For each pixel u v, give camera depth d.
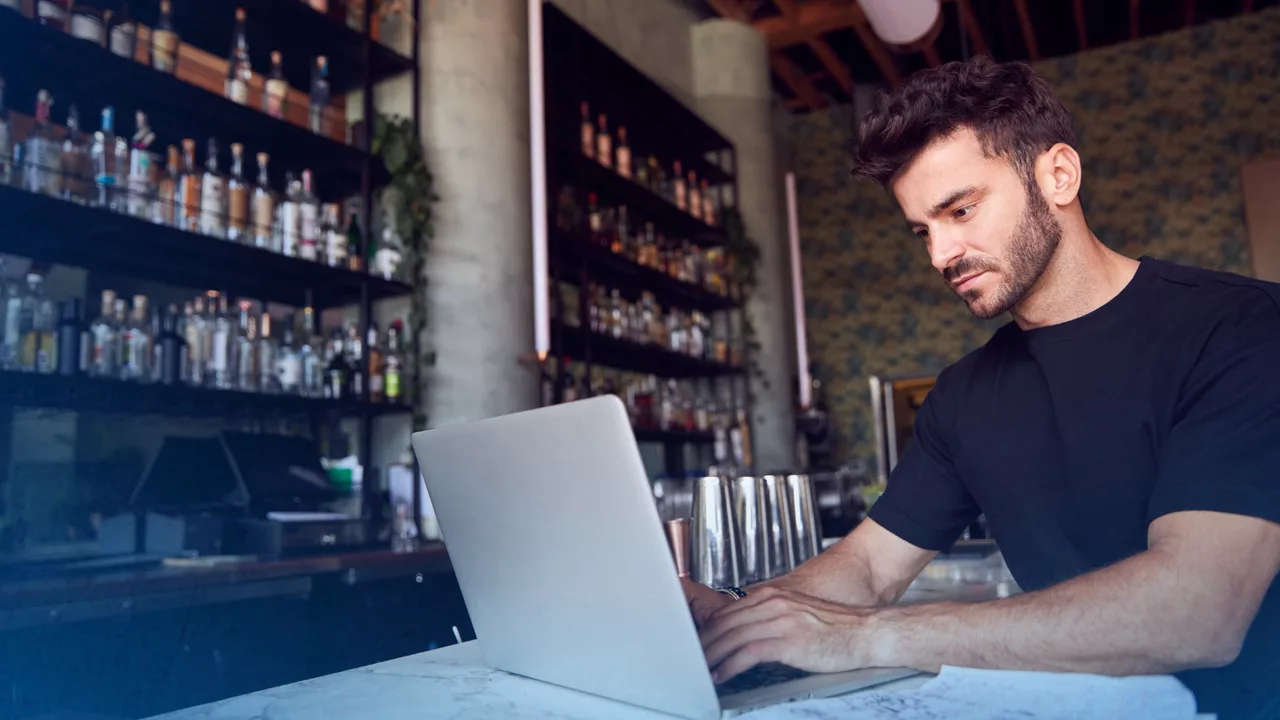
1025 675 0.62
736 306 4.93
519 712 0.61
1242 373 0.77
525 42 3.38
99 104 2.34
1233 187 5.66
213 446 2.27
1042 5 5.67
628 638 0.60
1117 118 5.98
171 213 2.33
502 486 0.68
